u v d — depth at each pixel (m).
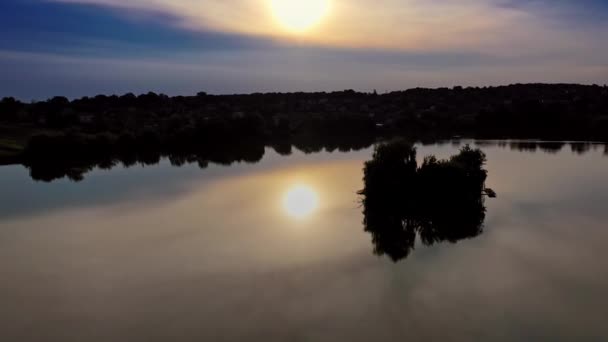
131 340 29.30
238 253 44.34
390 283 36.84
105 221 56.59
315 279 37.91
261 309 32.94
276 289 36.12
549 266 39.66
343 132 172.75
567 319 30.69
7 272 40.75
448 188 62.34
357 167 96.38
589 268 39.06
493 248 44.53
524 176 80.50
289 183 79.56
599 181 75.12
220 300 34.44
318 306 33.22
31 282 38.53
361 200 65.06
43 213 61.12
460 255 42.84
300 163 104.25
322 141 155.25
